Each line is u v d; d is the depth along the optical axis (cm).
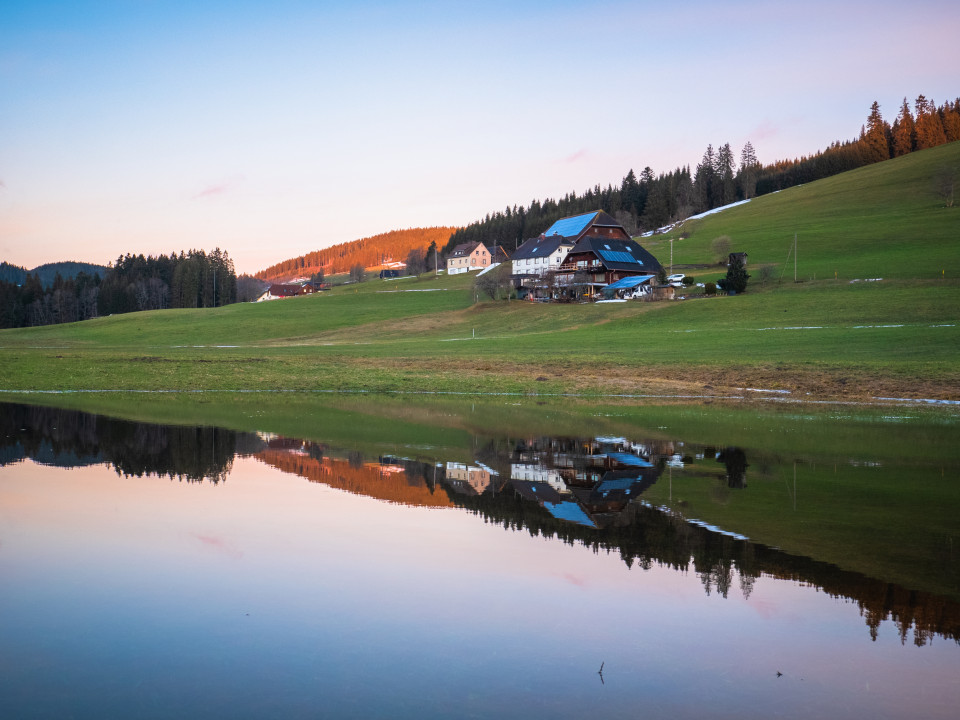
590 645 862
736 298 8256
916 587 1051
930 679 783
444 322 9638
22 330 11994
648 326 7656
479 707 717
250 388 4809
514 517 1440
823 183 18512
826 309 7256
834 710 715
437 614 948
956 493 1673
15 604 979
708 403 3828
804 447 2353
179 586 1048
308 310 12075
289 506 1524
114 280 18912
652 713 707
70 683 766
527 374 5047
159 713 703
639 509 1517
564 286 10588
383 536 1302
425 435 2636
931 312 6662
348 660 819
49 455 2167
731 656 836
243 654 833
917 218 12912
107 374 5159
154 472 1902
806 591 1031
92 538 1284
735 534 1321
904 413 3322
